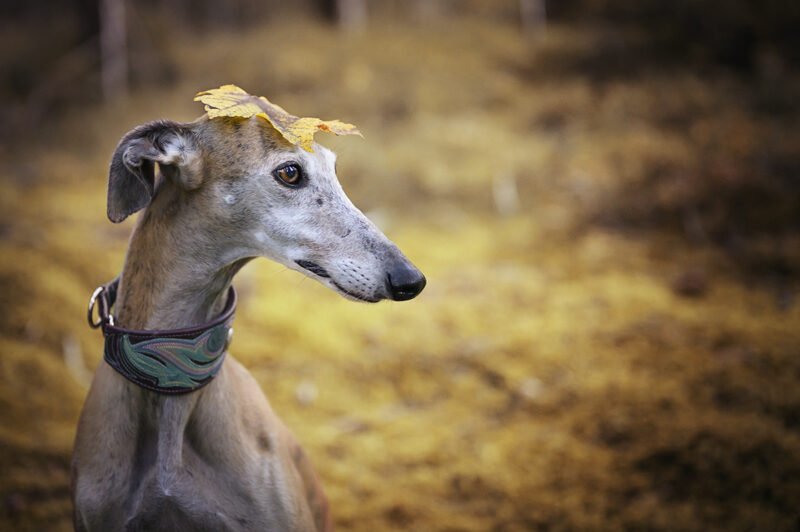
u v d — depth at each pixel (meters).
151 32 10.34
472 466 4.01
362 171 7.46
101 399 2.34
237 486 2.35
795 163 6.98
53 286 5.28
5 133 8.79
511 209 7.08
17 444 4.00
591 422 4.22
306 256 2.33
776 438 3.85
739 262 5.84
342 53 9.73
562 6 11.76
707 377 4.43
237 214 2.29
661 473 3.81
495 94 9.14
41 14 12.55
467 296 5.63
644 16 11.03
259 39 10.30
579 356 4.80
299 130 2.22
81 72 9.86
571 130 8.42
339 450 4.18
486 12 11.77
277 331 5.21
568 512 3.64
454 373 4.80
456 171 7.61
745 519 3.48
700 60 9.69
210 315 2.42
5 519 3.56
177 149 2.23
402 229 6.76
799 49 9.32
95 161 8.16
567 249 6.30
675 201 6.70
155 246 2.32
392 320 5.35
